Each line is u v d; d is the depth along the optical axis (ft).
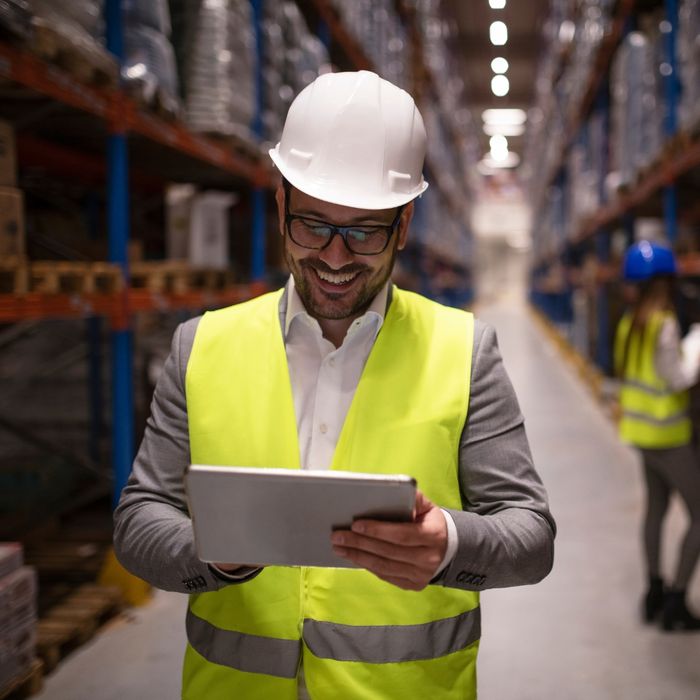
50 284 10.56
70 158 16.53
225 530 3.89
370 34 27.32
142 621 12.29
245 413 4.67
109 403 18.83
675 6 17.24
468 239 98.99
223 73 14.87
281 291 5.13
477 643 4.85
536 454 23.41
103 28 11.72
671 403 11.71
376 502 3.74
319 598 4.60
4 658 9.42
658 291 12.10
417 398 4.60
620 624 12.36
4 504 15.31
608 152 30.19
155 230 22.61
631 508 18.16
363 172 4.65
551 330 62.23
